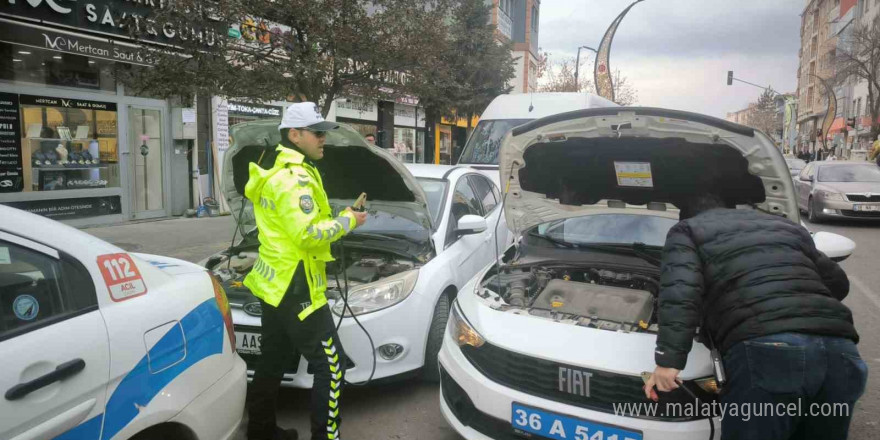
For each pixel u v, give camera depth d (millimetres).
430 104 14281
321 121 3066
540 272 3885
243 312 3717
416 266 4219
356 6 6773
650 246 4188
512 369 2861
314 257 3023
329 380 3035
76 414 1863
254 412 3279
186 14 6137
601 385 2662
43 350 1808
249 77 6590
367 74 7258
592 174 3672
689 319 2336
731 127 2797
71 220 9680
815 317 2195
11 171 8781
